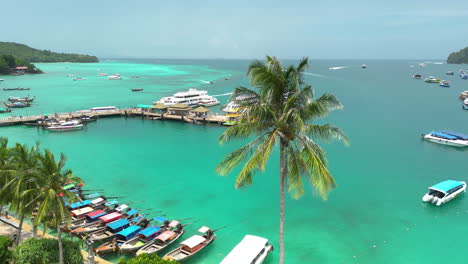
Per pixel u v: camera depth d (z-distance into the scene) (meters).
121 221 33.28
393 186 45.91
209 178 50.22
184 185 47.41
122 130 84.44
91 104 117.31
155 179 49.69
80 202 38.50
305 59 16.73
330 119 89.50
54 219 21.75
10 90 148.50
